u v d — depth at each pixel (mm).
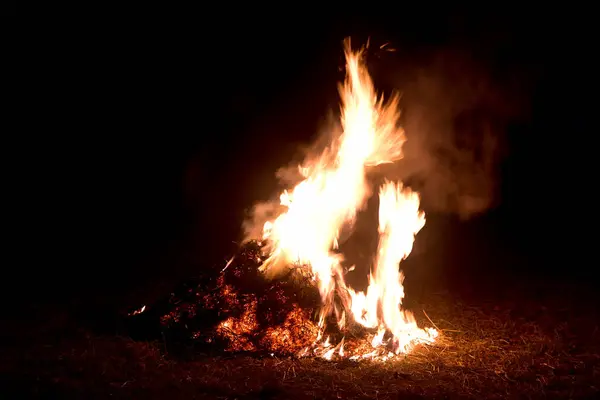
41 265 9906
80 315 7184
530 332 6820
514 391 5180
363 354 5953
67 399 4930
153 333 6332
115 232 12000
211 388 5145
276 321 6137
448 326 6957
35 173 13266
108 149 13523
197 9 12617
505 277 9633
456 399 4984
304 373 5508
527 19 11945
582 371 5668
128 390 5117
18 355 5914
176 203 13250
